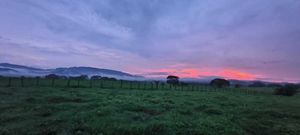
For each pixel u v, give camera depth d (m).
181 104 19.11
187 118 13.08
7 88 26.17
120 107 15.59
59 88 30.25
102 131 9.66
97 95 23.45
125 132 9.73
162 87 48.41
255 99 30.98
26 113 12.90
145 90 38.16
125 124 10.89
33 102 17.17
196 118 13.24
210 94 36.78
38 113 12.94
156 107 16.67
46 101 17.92
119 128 10.07
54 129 9.61
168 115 13.73
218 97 29.80
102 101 18.55
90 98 20.47
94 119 11.66
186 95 30.67
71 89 29.91
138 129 10.04
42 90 25.94
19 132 9.25
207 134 9.97
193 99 24.66
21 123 10.84
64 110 14.26
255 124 12.66
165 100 21.56
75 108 14.88
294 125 12.71
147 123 11.34
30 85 31.55
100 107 15.14
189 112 15.21
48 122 10.84
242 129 11.50
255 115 15.38
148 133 9.73
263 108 19.23
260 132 11.38
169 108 16.83
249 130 11.65
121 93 28.12
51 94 22.22
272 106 21.59
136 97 23.23
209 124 11.58
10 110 13.68
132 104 17.09
